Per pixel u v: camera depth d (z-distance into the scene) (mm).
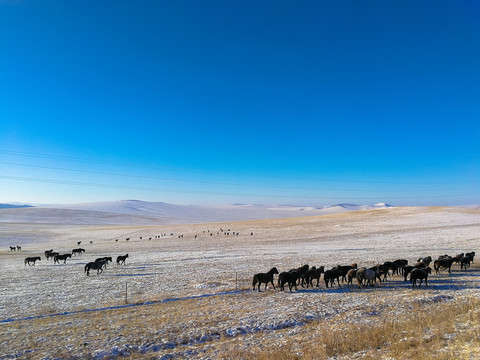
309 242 56469
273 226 89188
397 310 14820
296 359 9898
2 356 11180
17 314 17156
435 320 12117
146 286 23797
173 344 12062
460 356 8203
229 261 35812
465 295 16734
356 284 22609
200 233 84438
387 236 57875
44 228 116438
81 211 181250
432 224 72250
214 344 11875
